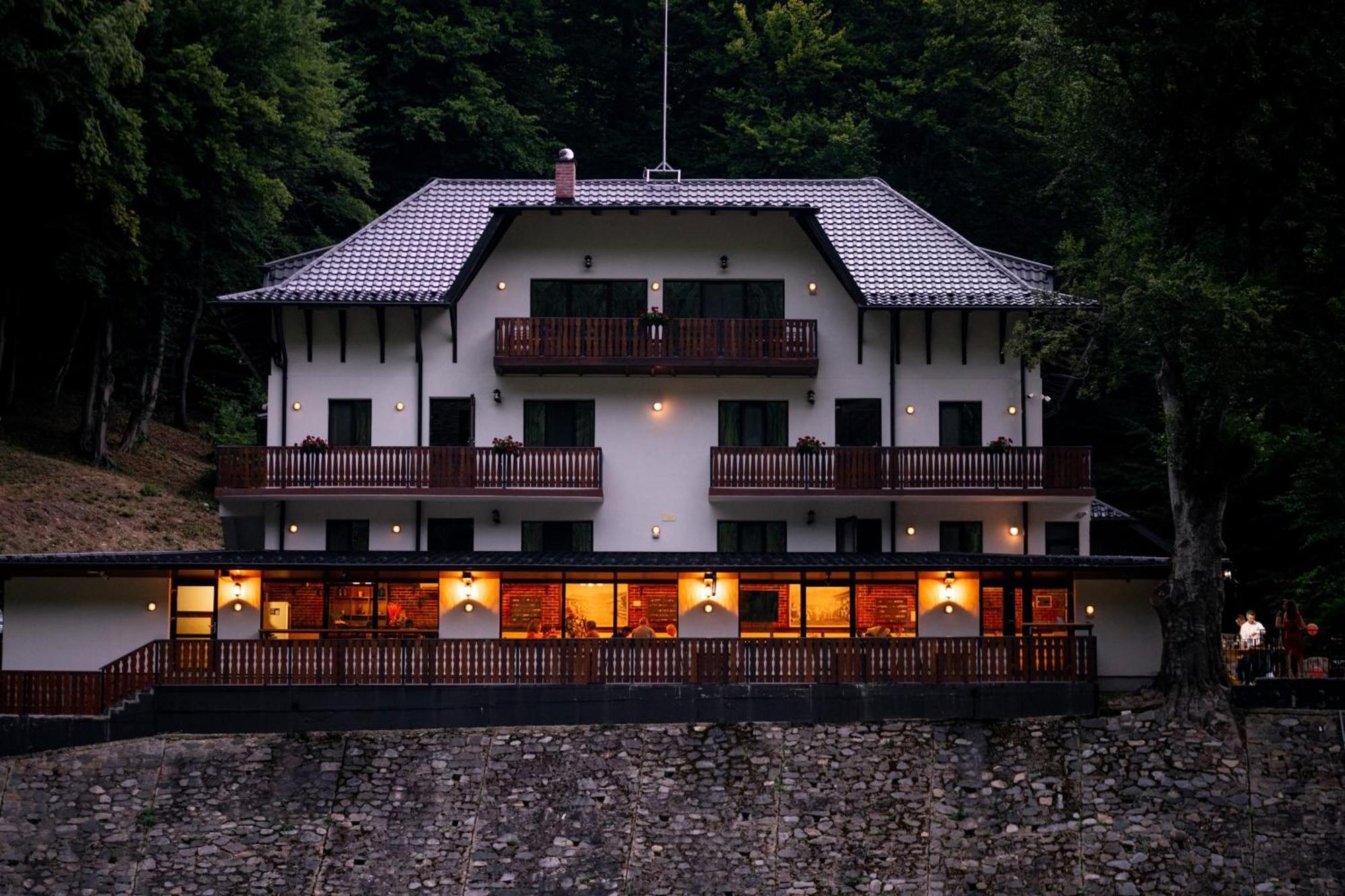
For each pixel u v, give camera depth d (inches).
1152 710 1529.3
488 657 1524.4
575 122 3144.7
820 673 1529.3
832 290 1809.8
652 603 1697.8
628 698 1518.2
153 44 2160.4
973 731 1512.1
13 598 1649.9
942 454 1739.7
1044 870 1405.0
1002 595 1704.0
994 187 2714.1
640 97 3110.2
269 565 1594.5
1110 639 1674.5
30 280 2308.1
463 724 1512.1
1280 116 1555.1
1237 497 2210.9
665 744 1497.3
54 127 2014.0
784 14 2832.2
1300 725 1497.3
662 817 1441.9
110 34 1913.1
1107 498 2428.6
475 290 1801.2
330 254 1831.9
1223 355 1467.8
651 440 1797.5
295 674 1517.0
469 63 2878.9
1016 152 2706.7
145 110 2137.1
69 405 2511.1
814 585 1697.8
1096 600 1679.4
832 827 1435.8
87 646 1648.6
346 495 1724.9
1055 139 1691.7
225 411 2623.0
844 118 2682.1
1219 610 1563.7
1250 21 1470.2
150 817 1430.9
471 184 1942.7
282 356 1784.0
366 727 1510.8
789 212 1743.4
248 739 1501.0
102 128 2014.0
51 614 1649.9
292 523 1766.7
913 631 1696.6
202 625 1665.8
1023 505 1779.0
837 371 1802.4
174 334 2689.5
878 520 1786.4
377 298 1753.2
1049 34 1624.0
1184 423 1585.9
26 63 1867.6
